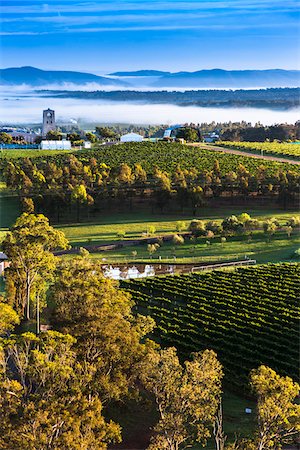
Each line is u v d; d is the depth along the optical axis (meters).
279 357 58.47
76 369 36.66
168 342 62.81
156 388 35.78
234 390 53.94
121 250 108.88
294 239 114.00
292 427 33.38
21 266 63.41
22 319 61.69
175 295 78.81
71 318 43.34
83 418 31.47
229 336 63.19
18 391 32.06
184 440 37.25
